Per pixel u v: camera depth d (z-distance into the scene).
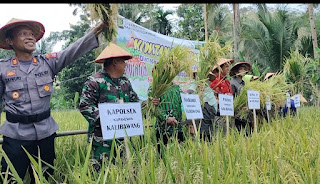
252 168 2.64
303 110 11.02
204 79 4.76
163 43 6.25
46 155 3.38
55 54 3.48
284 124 5.73
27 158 3.23
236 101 5.88
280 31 22.88
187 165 2.66
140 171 2.59
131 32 5.66
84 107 3.48
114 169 2.46
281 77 7.07
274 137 4.06
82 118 8.41
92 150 3.55
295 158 3.24
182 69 4.17
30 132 3.21
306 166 2.81
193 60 4.33
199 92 4.83
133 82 5.73
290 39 22.97
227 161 3.03
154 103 4.11
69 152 3.98
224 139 4.15
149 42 6.00
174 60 4.04
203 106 4.90
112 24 3.27
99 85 3.57
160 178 2.53
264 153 3.36
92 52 21.64
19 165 3.18
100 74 3.64
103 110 2.91
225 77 5.75
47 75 3.36
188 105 4.20
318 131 4.85
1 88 3.21
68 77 21.84
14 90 3.18
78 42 3.44
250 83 6.23
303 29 24.77
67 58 3.47
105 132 2.88
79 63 21.64
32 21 3.22
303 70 9.77
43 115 3.29
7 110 3.20
